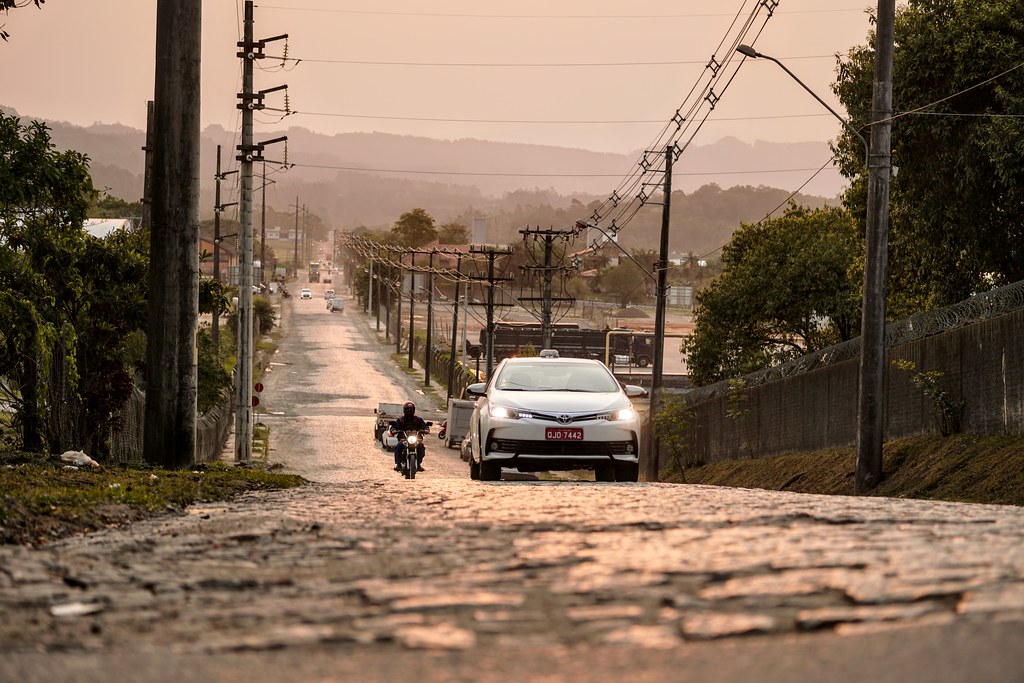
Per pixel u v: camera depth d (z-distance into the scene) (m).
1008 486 56.62
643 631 14.26
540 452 47.59
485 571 19.22
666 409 124.25
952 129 82.94
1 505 27.00
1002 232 84.12
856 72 92.62
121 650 13.88
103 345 75.06
